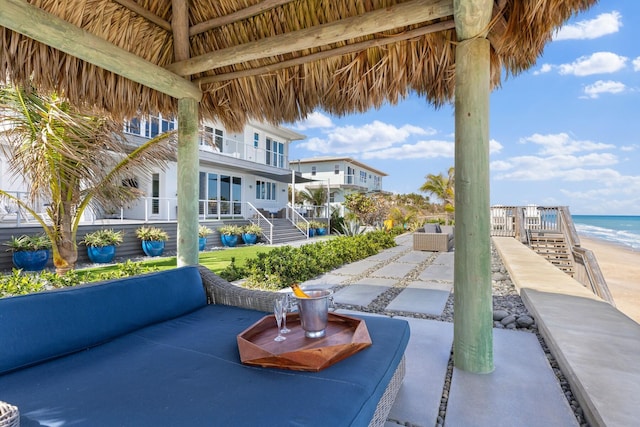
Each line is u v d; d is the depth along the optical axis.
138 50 3.04
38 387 1.48
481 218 2.38
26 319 1.71
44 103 3.96
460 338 2.47
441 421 1.90
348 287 5.21
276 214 17.72
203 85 3.53
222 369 1.62
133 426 1.20
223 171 15.45
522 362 2.62
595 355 2.43
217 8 3.03
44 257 6.96
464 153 2.40
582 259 6.32
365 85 3.02
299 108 3.42
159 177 12.59
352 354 1.74
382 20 2.43
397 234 17.03
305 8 2.77
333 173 28.09
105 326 2.02
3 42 2.27
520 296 4.61
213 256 9.17
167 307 2.43
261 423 1.20
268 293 2.68
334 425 1.21
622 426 1.64
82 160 4.30
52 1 2.34
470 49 2.34
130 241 9.30
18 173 4.45
